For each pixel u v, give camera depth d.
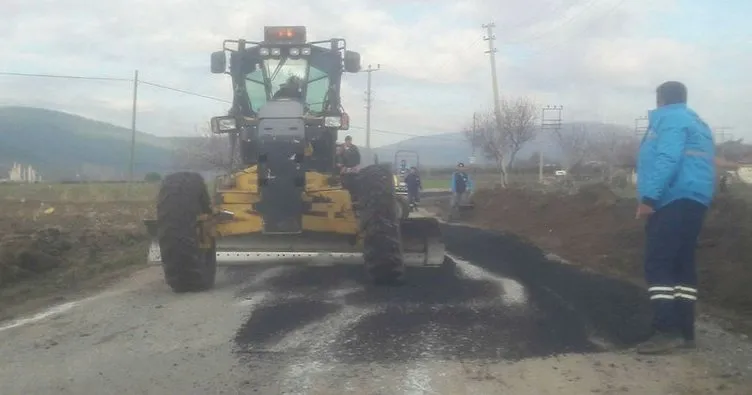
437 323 7.36
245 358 6.21
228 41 10.93
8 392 5.44
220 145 36.22
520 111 44.16
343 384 5.56
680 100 6.43
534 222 19.55
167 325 7.40
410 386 5.51
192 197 8.98
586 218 17.36
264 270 10.90
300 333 6.99
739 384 5.47
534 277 10.30
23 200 27.41
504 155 44.66
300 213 9.01
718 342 6.63
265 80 10.93
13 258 11.28
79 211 22.95
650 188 6.24
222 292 9.17
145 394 5.39
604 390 5.39
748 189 17.41
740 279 8.75
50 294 9.64
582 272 10.83
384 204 9.07
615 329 7.12
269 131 8.98
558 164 52.66
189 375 5.79
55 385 5.59
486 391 5.40
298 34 10.97
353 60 10.93
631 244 13.12
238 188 9.46
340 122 10.07
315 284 9.64
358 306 8.16
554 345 6.60
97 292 9.62
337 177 9.74
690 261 6.44
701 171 6.29
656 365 5.96
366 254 9.09
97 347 6.62
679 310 6.39
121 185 39.06
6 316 8.12
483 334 6.95
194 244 8.90
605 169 38.91
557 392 5.38
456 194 24.59
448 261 12.08
